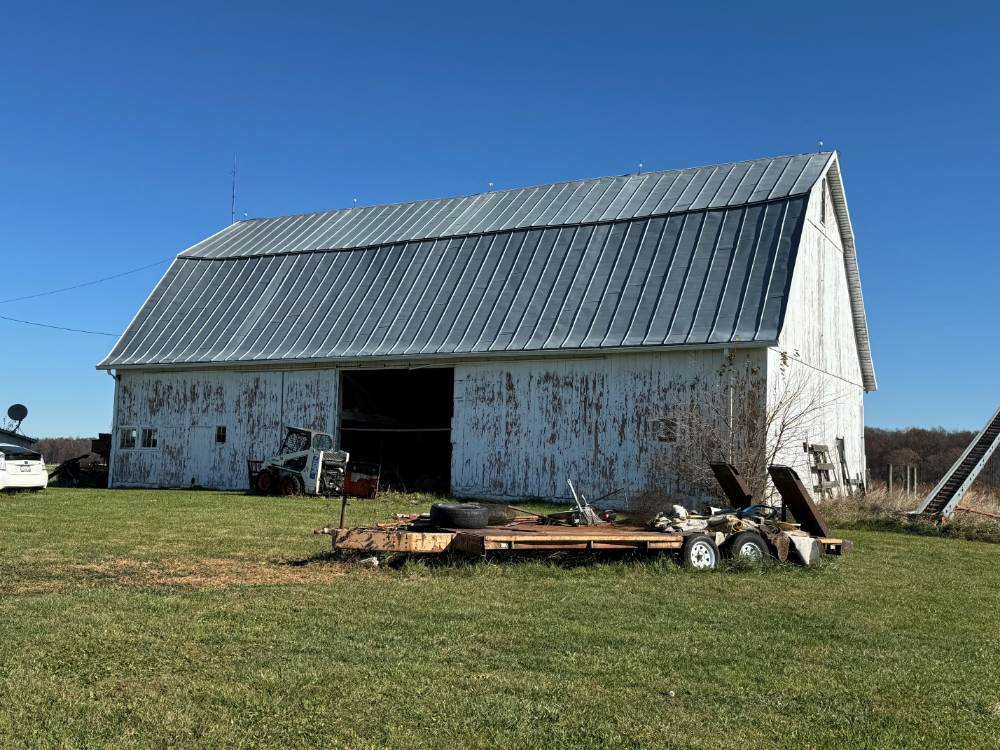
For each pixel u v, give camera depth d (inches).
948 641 355.9
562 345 986.7
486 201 1330.0
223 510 809.5
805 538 548.7
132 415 1250.6
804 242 1020.5
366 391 1290.6
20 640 298.8
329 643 311.0
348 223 1396.4
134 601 366.3
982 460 1010.7
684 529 520.4
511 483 1008.2
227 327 1239.5
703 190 1131.9
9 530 616.4
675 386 934.4
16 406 1425.9
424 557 506.3
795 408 956.0
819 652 326.6
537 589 429.7
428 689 264.4
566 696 263.4
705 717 251.8
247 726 232.8
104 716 236.2
